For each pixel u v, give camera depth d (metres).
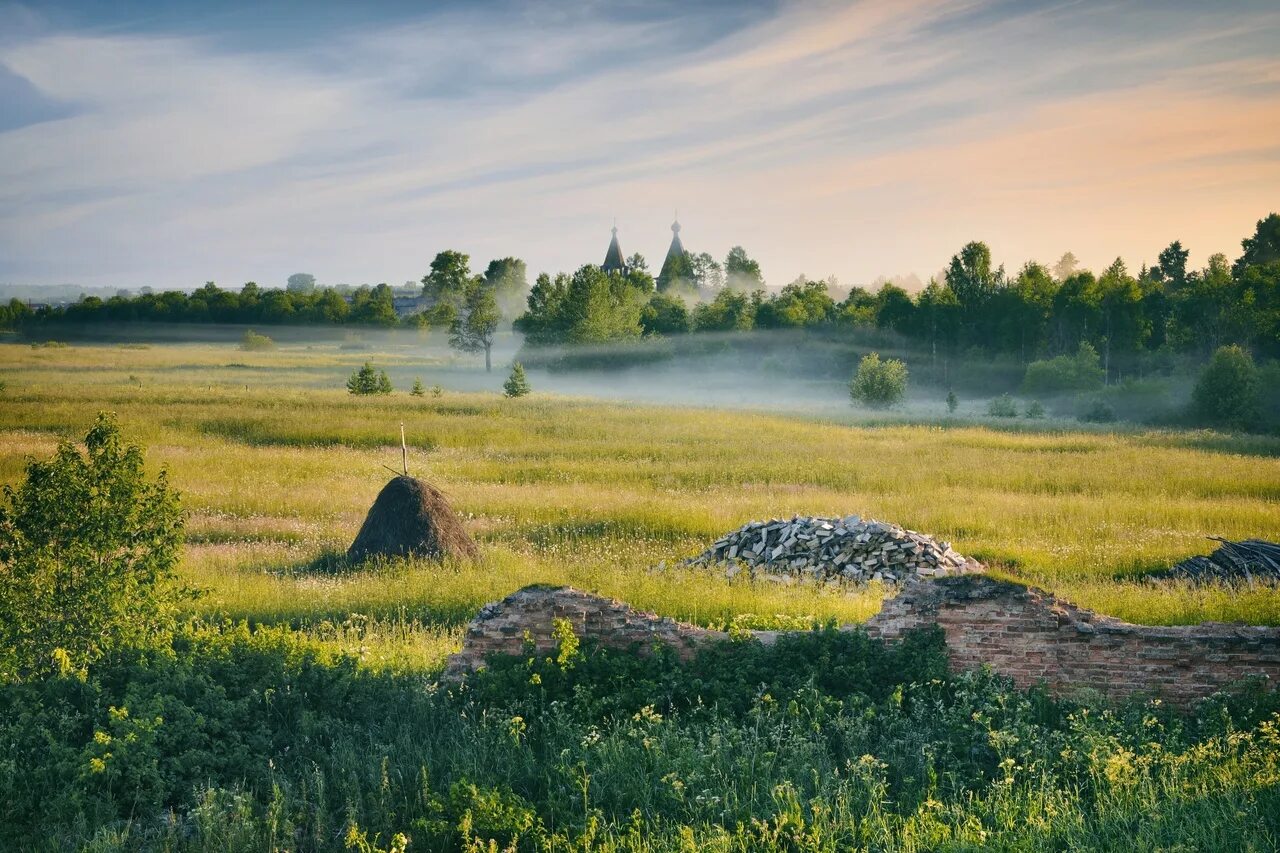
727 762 8.41
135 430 38.19
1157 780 8.16
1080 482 28.56
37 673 9.91
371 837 7.56
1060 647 10.03
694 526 22.19
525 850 7.43
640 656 10.55
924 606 10.42
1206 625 10.11
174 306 186.75
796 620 12.77
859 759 8.26
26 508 10.29
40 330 167.75
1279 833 7.20
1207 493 27.61
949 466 31.50
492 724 9.43
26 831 7.65
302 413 45.50
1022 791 8.01
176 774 8.42
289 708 9.61
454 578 16.23
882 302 115.75
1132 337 90.75
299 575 17.34
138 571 10.61
